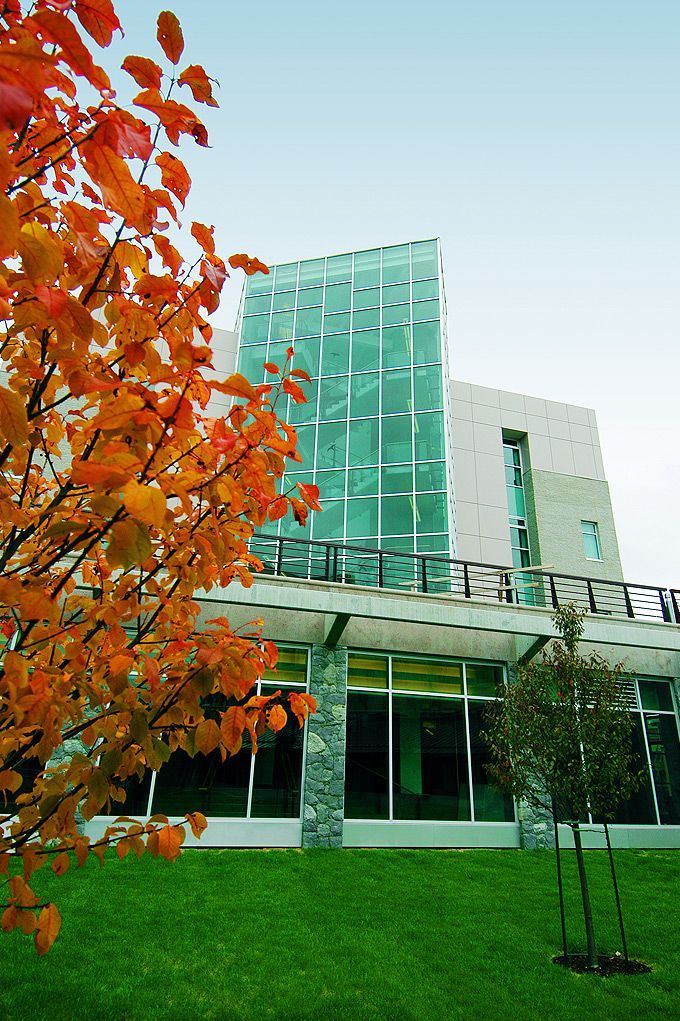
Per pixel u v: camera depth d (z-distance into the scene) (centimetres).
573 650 777
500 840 1190
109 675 207
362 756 1188
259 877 884
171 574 228
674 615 1538
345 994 555
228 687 208
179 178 165
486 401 2588
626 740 744
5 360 203
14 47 110
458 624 1220
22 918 177
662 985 612
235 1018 500
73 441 206
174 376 156
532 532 2423
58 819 191
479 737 1270
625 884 980
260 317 2477
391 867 990
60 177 172
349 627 1253
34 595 158
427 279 2416
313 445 2159
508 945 701
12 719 202
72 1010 482
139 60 143
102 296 185
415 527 1944
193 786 1067
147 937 640
